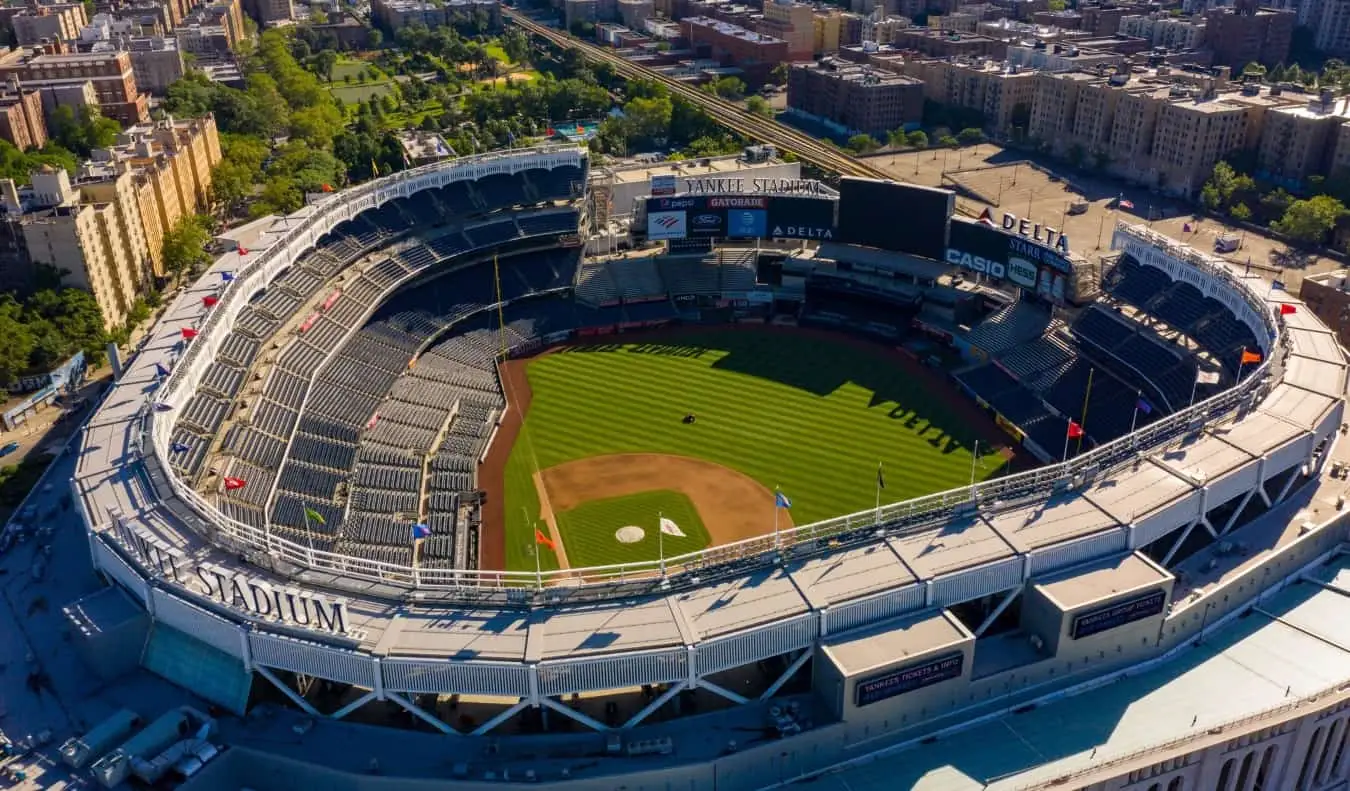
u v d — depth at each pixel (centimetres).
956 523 9150
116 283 17688
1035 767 7506
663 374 16100
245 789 7606
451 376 15662
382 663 7569
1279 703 8044
